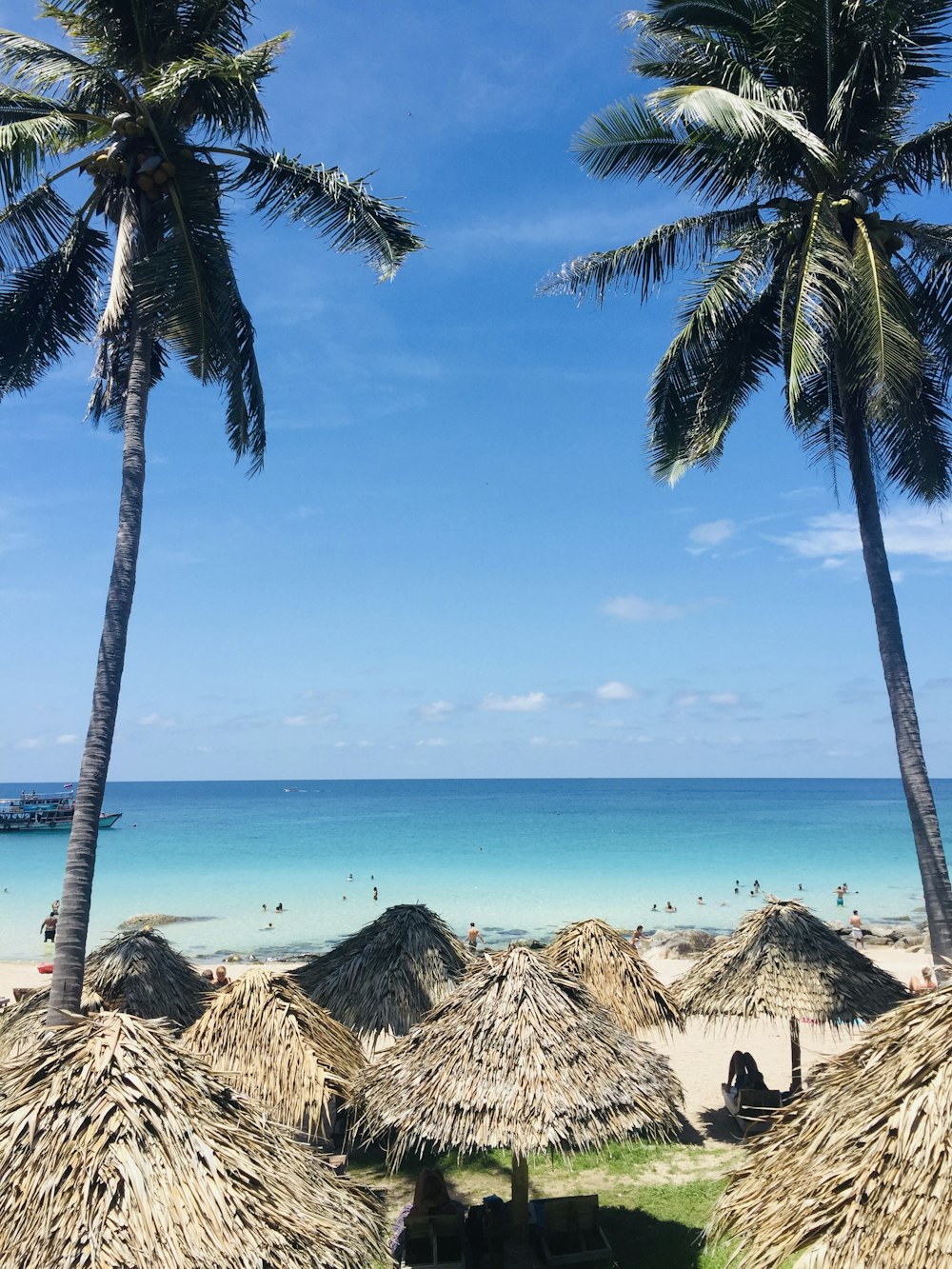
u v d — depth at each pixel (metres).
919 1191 4.74
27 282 14.77
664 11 14.27
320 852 69.38
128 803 175.12
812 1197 5.19
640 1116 8.28
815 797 182.75
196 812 133.25
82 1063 5.88
